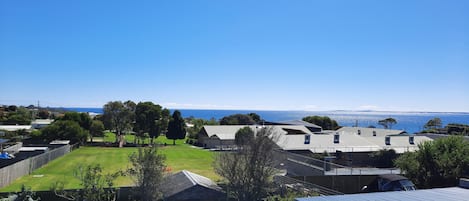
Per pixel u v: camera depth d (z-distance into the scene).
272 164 21.38
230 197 21.64
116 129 81.94
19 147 55.56
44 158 43.62
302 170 30.41
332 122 102.06
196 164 45.88
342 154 43.44
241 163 20.94
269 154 21.42
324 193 23.39
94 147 69.19
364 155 44.22
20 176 35.06
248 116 109.62
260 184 20.70
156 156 20.09
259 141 21.14
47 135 64.75
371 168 39.09
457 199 11.83
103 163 46.12
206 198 22.72
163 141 87.38
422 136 54.16
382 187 23.56
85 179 20.06
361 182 27.67
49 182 32.75
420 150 23.98
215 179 33.44
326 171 29.08
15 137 66.12
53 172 38.56
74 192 21.44
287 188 23.86
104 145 74.25
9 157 43.41
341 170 30.44
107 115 80.69
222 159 22.08
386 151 42.25
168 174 21.78
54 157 48.84
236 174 20.91
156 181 19.78
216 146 70.00
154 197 19.64
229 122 101.75
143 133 79.44
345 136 50.19
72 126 67.44
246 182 20.75
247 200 20.55
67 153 57.19
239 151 21.16
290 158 31.38
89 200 19.69
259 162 20.88
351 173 28.89
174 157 52.81
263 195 20.88
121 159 50.41
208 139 72.12
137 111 79.44
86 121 77.56
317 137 48.56
